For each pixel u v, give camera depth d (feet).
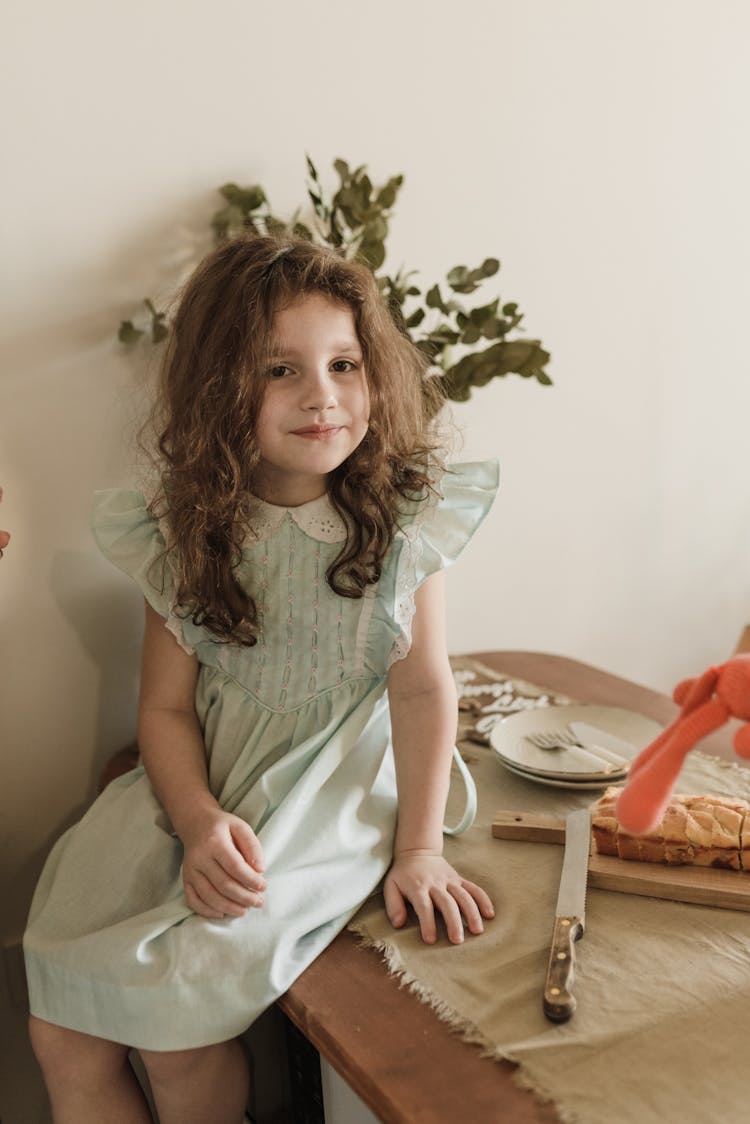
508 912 2.64
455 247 4.29
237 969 2.45
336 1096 2.91
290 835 2.80
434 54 4.06
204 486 3.05
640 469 5.11
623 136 4.61
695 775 3.29
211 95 3.65
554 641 5.06
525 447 4.70
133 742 3.95
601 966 2.37
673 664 5.53
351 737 3.03
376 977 2.43
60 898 2.87
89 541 3.74
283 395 2.90
